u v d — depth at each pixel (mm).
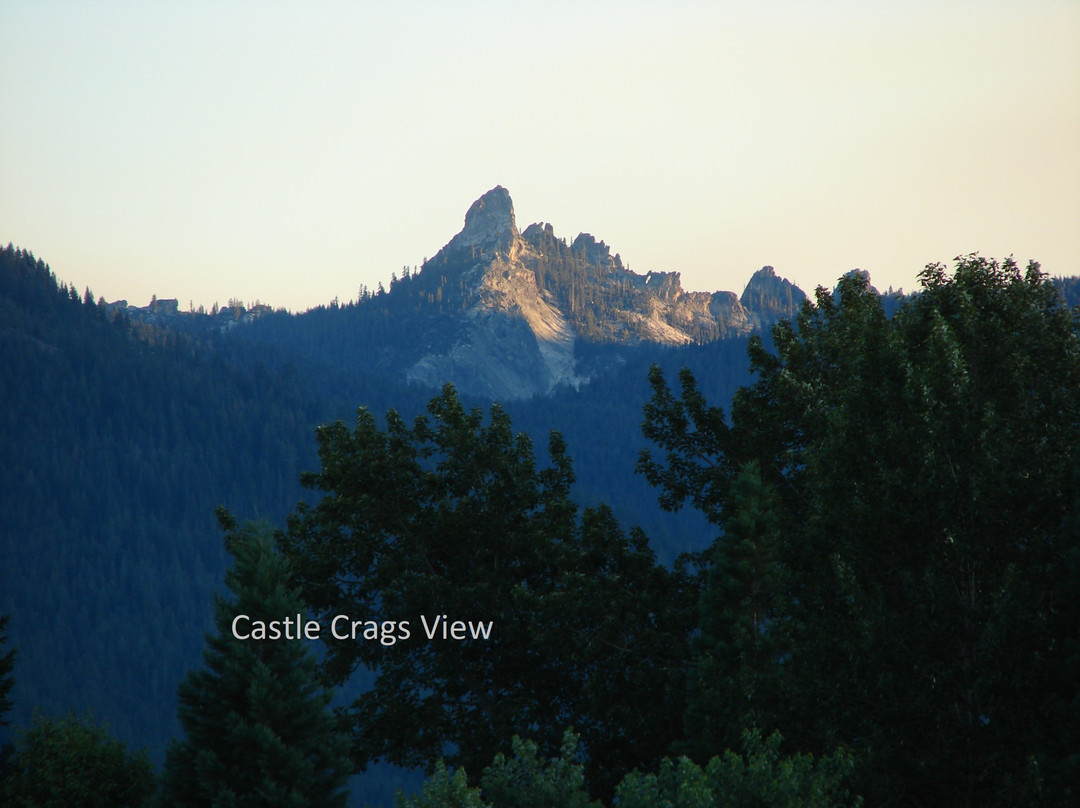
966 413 89875
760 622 97375
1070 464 88875
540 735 119688
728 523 100750
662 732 109125
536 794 70125
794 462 116375
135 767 109812
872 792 84688
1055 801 78375
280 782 91750
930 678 87562
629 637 116250
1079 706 78188
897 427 92688
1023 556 89062
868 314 108000
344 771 96125
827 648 91188
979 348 96688
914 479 90812
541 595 117688
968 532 88000
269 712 93562
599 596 115125
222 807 89688
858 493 93688
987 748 84562
